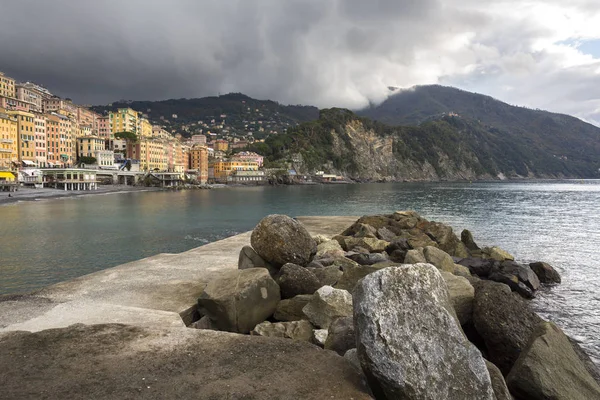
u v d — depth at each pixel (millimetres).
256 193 114938
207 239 32438
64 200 78688
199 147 197125
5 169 91250
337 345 5246
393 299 4008
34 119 107250
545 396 4770
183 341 4949
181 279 8648
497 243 27078
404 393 3521
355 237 17906
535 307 12562
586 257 21828
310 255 8953
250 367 4258
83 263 23141
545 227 36281
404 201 77188
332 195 101875
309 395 3707
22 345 4762
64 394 3656
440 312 4008
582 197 89000
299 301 7062
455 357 3768
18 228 38031
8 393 3662
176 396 3639
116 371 4121
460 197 90000
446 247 17953
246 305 6641
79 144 136000
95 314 6098
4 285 18391
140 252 26703
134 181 140625
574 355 5309
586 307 12539
